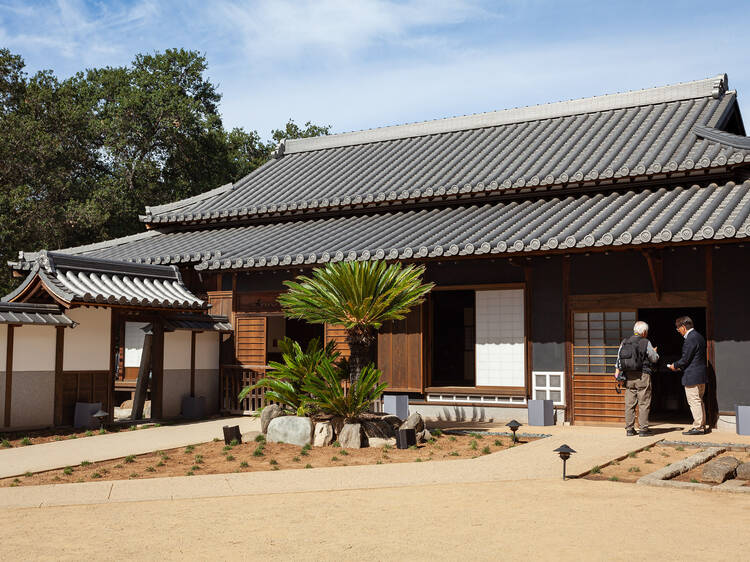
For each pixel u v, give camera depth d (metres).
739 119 19.28
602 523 6.24
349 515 6.65
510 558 5.23
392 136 23.12
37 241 29.45
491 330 14.62
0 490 7.91
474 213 16.19
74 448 11.06
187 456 10.42
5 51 31.03
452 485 8.06
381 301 11.70
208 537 5.91
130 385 18.30
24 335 12.58
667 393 16.41
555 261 13.87
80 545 5.70
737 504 7.00
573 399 13.53
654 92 19.34
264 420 12.10
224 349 16.59
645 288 13.02
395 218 17.33
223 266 15.73
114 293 13.53
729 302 12.34
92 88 35.66
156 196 33.94
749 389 12.08
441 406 14.79
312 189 19.86
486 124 21.72
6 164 29.95
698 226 11.54
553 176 15.30
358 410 11.38
